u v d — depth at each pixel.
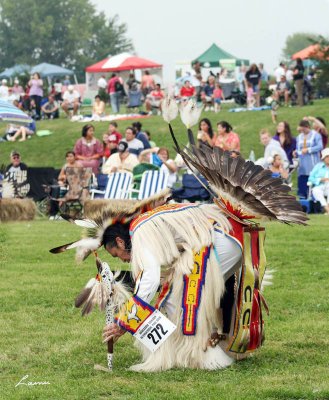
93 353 11.42
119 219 10.52
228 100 67.88
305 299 14.52
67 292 15.40
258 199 10.15
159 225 10.14
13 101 64.44
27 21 189.75
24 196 30.62
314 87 60.09
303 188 28.92
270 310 13.80
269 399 9.15
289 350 11.30
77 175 29.02
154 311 9.98
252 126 48.75
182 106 10.72
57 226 24.84
